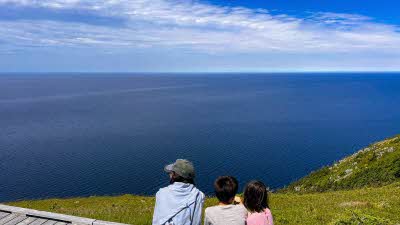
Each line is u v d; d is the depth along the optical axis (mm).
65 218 11055
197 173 85500
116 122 180125
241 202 6855
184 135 139375
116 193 72312
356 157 50531
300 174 85625
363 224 12086
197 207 5965
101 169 90938
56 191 74125
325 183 46562
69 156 105750
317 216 16578
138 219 16578
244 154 106000
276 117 196375
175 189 6039
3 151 113562
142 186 76812
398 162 40531
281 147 116500
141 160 99625
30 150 115062
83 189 75375
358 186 40344
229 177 6543
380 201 19359
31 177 84938
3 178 84250
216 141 126750
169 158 101188
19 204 37625
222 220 6285
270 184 77500
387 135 138875
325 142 125625
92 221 10781
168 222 5754
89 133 147125
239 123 173625
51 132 150750
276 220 16438
